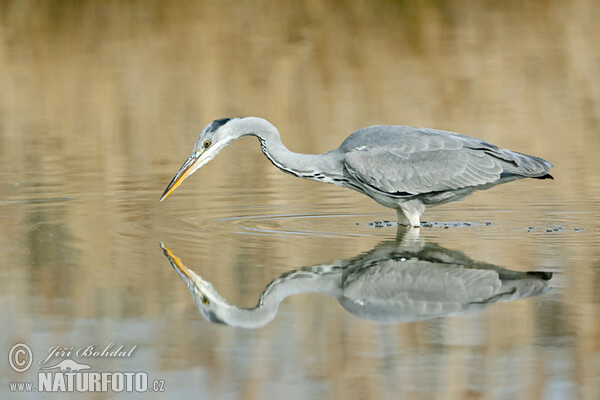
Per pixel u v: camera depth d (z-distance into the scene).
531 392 8.19
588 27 32.09
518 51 29.31
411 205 14.03
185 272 11.59
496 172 13.40
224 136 13.98
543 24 32.78
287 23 32.97
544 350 9.05
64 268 11.73
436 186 13.59
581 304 10.32
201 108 23.86
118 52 29.58
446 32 31.97
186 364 8.88
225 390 8.29
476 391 8.21
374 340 9.38
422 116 22.38
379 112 22.86
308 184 17.55
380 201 14.17
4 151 20.36
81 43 30.67
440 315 10.12
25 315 10.05
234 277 11.41
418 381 8.41
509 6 35.66
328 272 11.62
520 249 12.70
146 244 12.97
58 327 9.72
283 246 12.91
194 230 13.85
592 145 19.80
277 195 16.53
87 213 14.92
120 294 10.76
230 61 28.47
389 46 30.30
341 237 13.49
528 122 21.89
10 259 12.13
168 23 32.81
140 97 25.11
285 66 27.81
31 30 32.12
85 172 18.28
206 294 10.79
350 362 8.82
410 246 12.91
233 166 19.20
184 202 15.85
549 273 11.50
